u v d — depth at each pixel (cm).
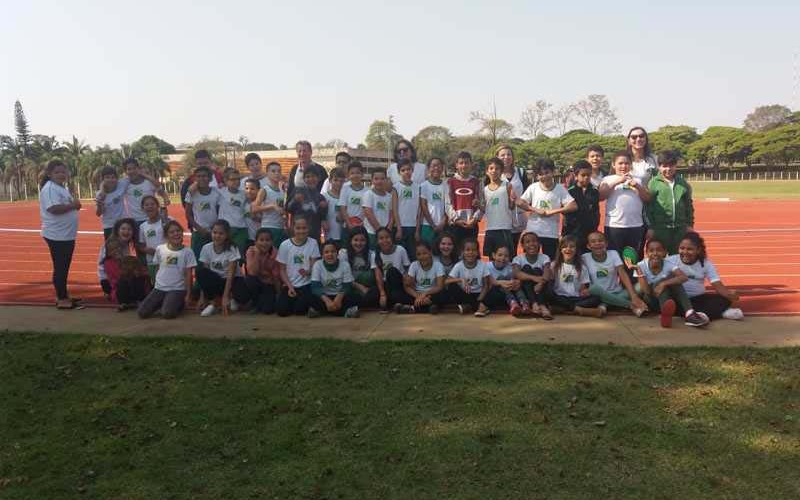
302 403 436
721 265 1100
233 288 732
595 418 402
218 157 7225
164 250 708
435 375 482
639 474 334
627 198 722
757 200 3184
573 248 682
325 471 345
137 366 520
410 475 339
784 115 10225
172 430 401
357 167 789
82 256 1341
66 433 400
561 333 600
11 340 596
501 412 413
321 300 691
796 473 331
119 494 329
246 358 533
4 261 1269
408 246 788
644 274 671
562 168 7788
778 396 428
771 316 658
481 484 329
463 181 756
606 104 8706
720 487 320
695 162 8056
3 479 345
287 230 820
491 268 711
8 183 7231
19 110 7844
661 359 506
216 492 329
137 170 832
